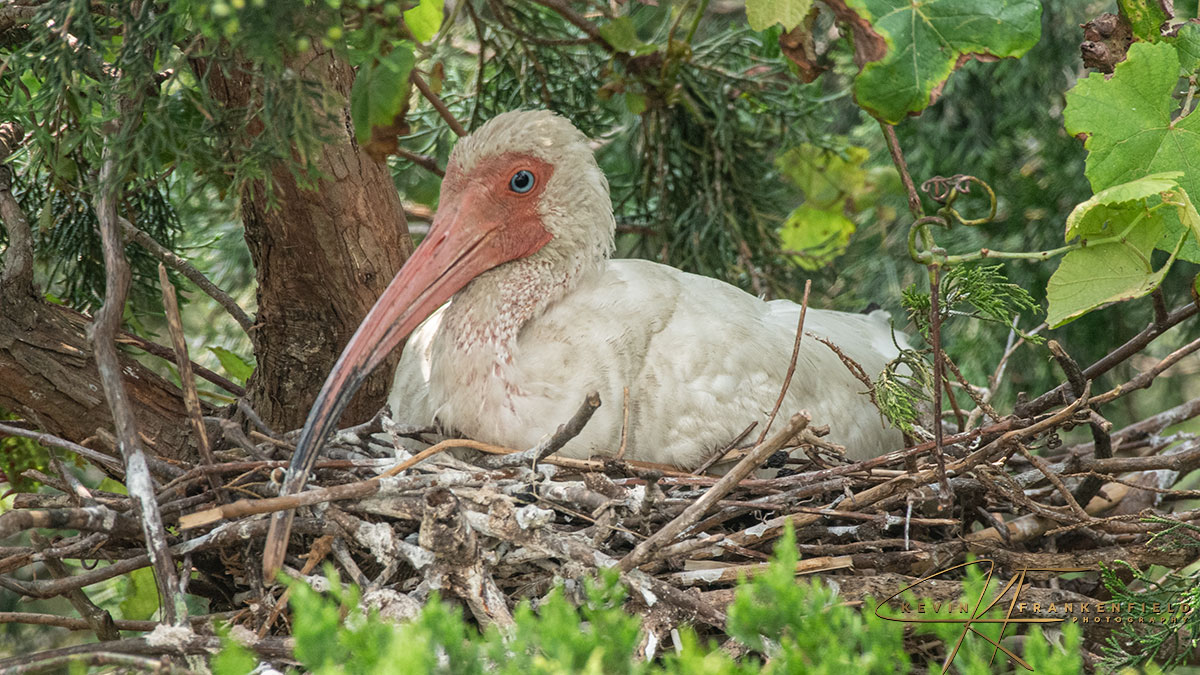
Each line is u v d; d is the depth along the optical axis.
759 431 5.70
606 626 3.36
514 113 5.84
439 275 5.61
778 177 8.38
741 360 5.75
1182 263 8.35
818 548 4.88
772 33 6.88
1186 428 9.13
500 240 5.73
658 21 8.88
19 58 4.79
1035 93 8.73
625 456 5.58
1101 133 5.11
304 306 5.81
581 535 4.69
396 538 4.54
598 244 5.95
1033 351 8.45
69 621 5.11
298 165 5.14
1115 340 8.54
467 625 4.67
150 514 4.23
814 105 7.82
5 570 4.71
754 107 7.88
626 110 8.27
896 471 5.08
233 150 5.00
